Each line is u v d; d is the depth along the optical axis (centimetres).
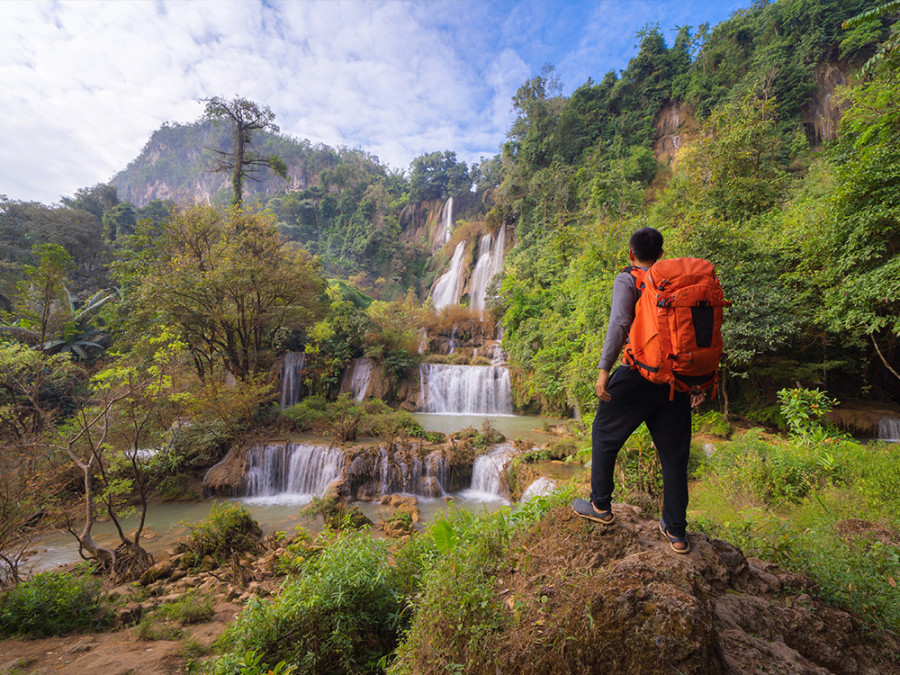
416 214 8069
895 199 923
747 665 175
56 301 2556
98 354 2625
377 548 441
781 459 812
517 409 2458
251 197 9956
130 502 1345
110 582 842
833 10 3766
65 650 536
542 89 5047
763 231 1505
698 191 1927
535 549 241
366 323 2888
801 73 3578
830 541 416
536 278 2961
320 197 8425
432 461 1457
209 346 2044
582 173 3938
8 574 801
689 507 802
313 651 365
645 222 1986
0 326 2183
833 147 1276
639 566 190
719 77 4034
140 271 2123
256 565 877
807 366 1405
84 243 4662
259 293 1973
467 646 205
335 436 1647
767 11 4169
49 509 888
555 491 349
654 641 160
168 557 991
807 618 219
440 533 337
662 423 217
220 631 597
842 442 764
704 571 223
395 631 394
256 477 1516
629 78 4491
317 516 1231
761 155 2081
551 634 182
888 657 224
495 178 7544
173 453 1442
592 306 1712
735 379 1527
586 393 1476
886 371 1611
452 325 3444
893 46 860
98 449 956
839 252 1100
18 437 1332
